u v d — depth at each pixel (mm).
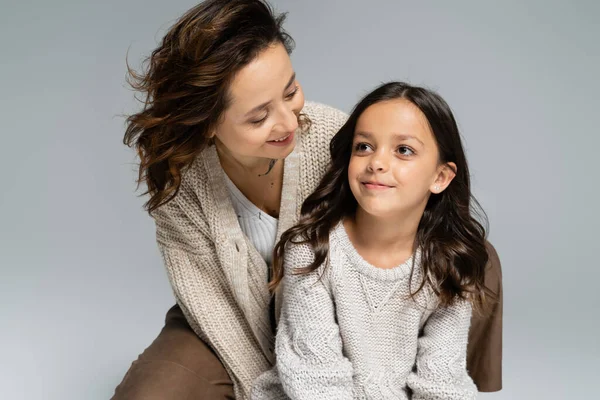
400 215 1481
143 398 1632
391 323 1571
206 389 1743
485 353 1857
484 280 1683
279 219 1681
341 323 1561
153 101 1442
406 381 1592
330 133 1667
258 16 1371
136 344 2377
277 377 1657
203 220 1678
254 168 1610
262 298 1736
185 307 1797
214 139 1606
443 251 1549
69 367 2283
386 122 1411
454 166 1490
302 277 1547
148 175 1591
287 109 1410
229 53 1326
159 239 1779
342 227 1580
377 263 1548
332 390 1509
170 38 1392
